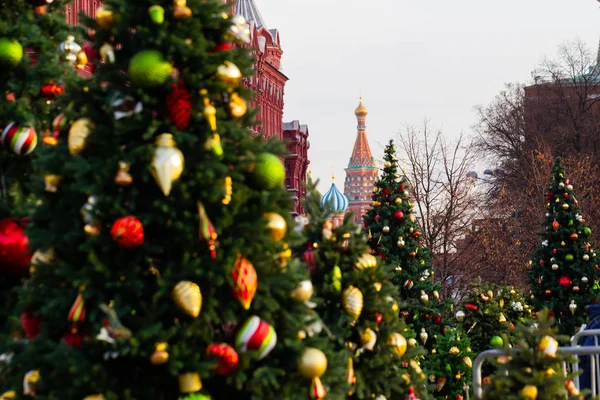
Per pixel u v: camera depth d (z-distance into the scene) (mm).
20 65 8945
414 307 18969
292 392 6750
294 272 6918
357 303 8156
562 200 23750
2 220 8250
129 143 6574
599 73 57469
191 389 6254
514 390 7273
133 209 6371
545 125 53500
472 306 19422
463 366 15742
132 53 6746
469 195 38562
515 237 41844
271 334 6508
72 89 6688
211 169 6359
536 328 7508
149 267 6469
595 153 50750
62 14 9523
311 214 8562
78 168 6348
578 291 23406
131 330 6277
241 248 6441
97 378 6113
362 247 8438
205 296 6406
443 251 36688
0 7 9109
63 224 6535
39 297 6523
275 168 6789
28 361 6348
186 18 6582
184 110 6438
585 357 12039
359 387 8211
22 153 8688
